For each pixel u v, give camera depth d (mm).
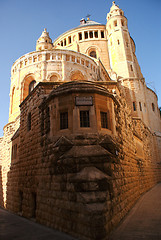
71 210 8992
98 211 7895
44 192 11758
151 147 38281
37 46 44469
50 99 12438
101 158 9805
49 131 12117
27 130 16766
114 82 15117
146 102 46312
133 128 22531
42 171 12414
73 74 31172
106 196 8648
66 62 30875
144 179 23734
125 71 47375
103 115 11805
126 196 12805
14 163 20250
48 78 29688
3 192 24609
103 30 57344
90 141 10430
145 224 9805
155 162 39875
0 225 11141
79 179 8969
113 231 8656
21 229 10016
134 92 44188
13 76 34000
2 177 26547
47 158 11875
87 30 56969
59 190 10172
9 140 25734
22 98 30500
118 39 51219
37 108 14797
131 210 13055
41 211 11773
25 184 15422
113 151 10852
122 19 53750
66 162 9898
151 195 20172
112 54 51250
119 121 13969
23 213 14820
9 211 19000
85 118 11070
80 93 11352
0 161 29312
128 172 14844
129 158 16328
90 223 7723
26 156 16156
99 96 11703
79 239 8047
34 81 31703
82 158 9734
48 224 10664
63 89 11633
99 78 36125
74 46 53719
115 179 10570
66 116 11398
